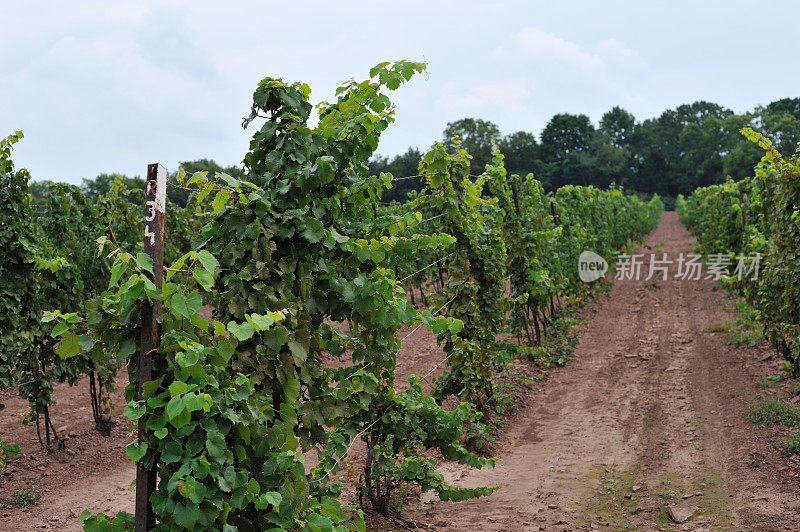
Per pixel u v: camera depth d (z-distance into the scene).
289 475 3.65
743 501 6.15
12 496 6.95
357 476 6.97
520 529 5.79
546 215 14.53
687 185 91.75
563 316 15.34
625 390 10.63
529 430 9.21
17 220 8.10
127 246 10.56
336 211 4.73
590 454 8.00
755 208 13.33
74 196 10.52
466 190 8.91
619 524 5.90
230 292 4.00
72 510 6.71
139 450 2.98
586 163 86.75
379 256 4.84
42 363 8.70
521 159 84.50
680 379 10.83
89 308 3.11
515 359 12.48
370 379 4.88
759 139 9.45
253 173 4.55
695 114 106.06
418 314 5.06
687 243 32.78
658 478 7.01
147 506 3.10
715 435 8.16
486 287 9.46
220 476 3.10
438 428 5.82
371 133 4.89
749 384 9.93
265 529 3.50
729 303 16.25
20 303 8.20
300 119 4.44
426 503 6.54
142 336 3.06
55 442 8.42
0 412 9.98
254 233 4.08
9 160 8.10
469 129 81.38
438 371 11.62
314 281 4.58
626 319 15.98
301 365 4.12
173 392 2.97
